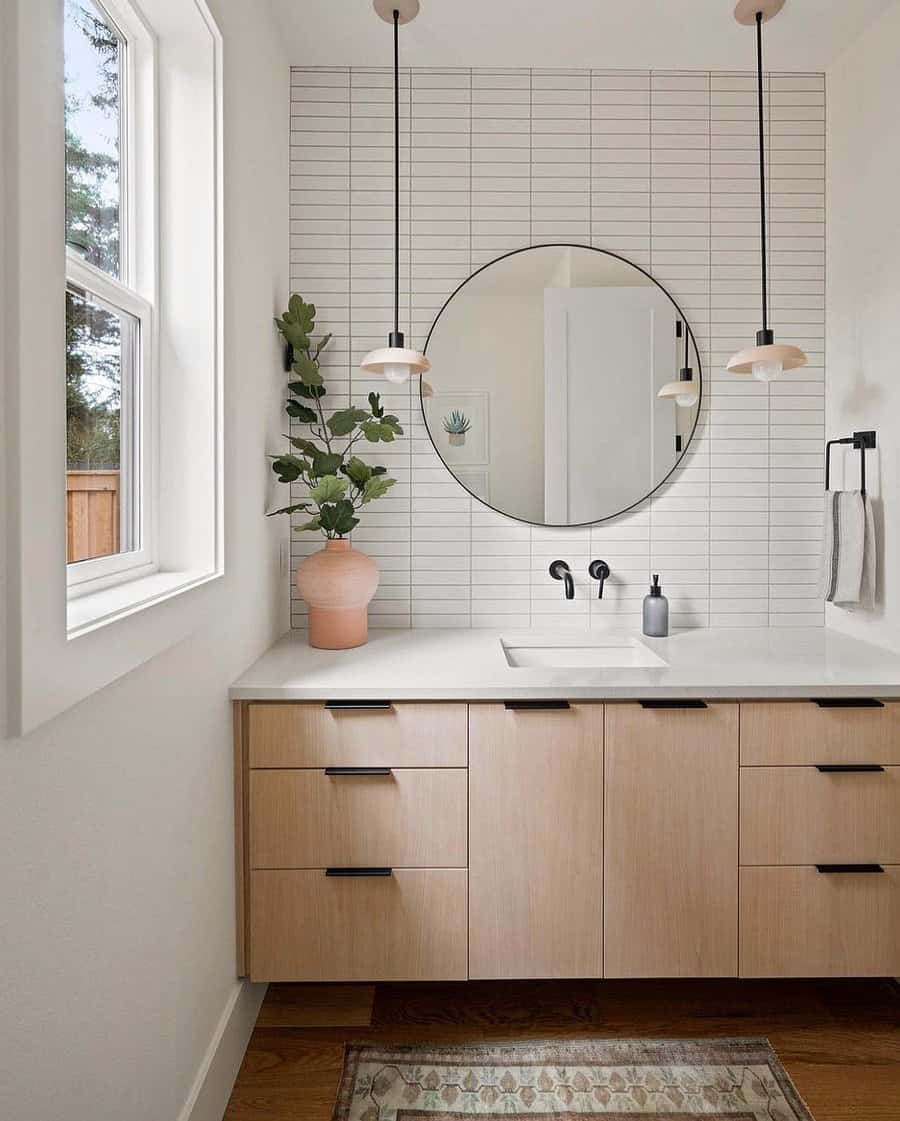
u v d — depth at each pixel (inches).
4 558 32.1
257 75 79.0
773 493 99.4
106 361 55.6
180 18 60.4
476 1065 71.3
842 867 73.0
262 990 80.0
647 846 73.0
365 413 89.6
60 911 38.4
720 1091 68.1
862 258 89.7
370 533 98.9
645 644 89.9
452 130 97.2
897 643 84.3
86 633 38.9
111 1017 44.6
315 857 72.6
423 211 97.5
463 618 99.5
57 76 35.4
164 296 63.7
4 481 31.9
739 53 93.9
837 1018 77.7
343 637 87.0
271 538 87.7
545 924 73.2
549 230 97.7
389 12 83.0
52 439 35.2
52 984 37.5
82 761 40.9
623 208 97.8
